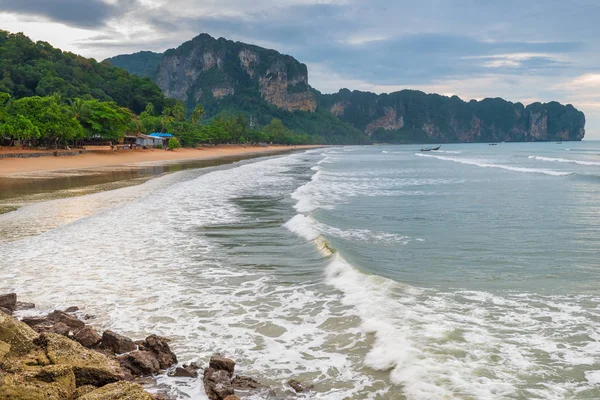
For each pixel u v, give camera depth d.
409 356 7.01
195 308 9.55
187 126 150.62
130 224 18.94
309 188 33.22
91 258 13.57
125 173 50.00
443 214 21.62
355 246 14.93
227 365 6.78
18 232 17.16
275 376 6.72
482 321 8.48
